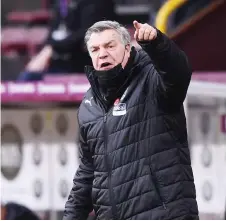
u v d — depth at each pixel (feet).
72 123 67.51
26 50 109.81
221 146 66.69
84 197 54.03
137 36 45.42
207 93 65.36
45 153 67.97
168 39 45.57
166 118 48.08
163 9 78.64
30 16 114.11
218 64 79.25
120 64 48.03
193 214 48.16
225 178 66.64
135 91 48.57
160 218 47.52
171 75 46.03
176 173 47.93
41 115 68.03
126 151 48.29
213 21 78.84
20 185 68.33
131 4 111.34
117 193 48.39
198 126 66.54
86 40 48.93
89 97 50.34
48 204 67.92
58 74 81.92
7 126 68.59
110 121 48.88
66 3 85.87
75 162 67.51
